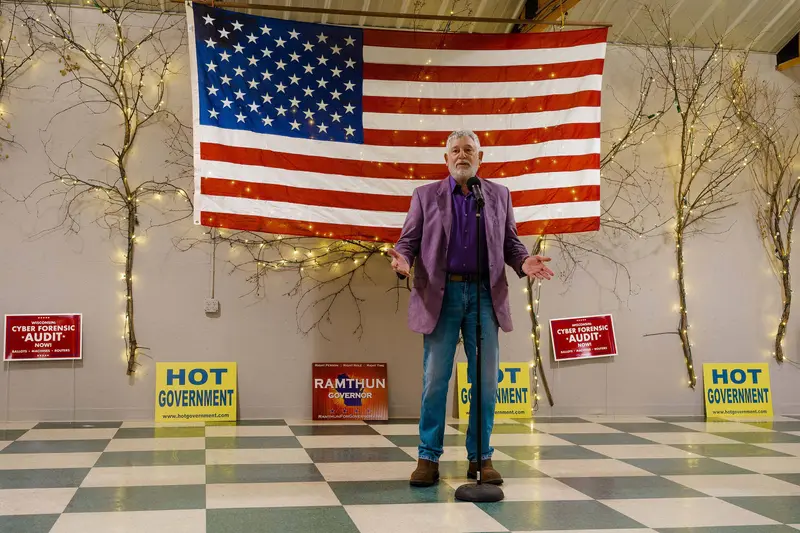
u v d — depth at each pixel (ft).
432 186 11.68
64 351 17.99
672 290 20.70
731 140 21.03
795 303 21.20
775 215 21.21
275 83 16.63
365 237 16.92
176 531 8.75
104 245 18.31
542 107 17.39
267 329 18.90
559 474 12.32
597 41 17.48
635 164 20.65
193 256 18.66
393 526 9.08
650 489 11.25
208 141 16.06
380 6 18.86
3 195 17.93
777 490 11.23
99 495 10.51
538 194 17.22
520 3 19.02
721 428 17.92
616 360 20.38
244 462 13.14
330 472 12.30
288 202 16.48
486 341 11.32
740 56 21.13
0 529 8.76
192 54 16.11
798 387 20.99
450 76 17.38
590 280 20.35
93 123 18.33
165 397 18.31
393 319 19.42
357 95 17.10
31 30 18.13
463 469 12.56
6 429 16.71
